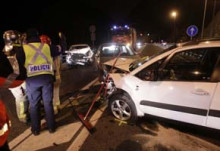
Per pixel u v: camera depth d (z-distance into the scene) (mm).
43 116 4344
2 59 1747
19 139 3406
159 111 3268
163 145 3053
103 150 2986
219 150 2902
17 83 1823
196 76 2949
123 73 3926
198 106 2857
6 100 5520
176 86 3037
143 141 3174
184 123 3076
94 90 6176
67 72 10273
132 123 3752
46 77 3348
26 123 3998
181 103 3004
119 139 3260
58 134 3514
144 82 3393
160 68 3209
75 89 6465
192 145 3035
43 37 3732
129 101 3658
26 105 3967
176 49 3148
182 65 3291
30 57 3205
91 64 11977
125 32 17453
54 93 4348
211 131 2863
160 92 3193
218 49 2850
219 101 2686
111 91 4227
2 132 1753
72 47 13539
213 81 2771
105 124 3803
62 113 4438
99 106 4762
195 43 3127
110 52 7938
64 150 3037
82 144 3164
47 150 3059
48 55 3414
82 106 4820
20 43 3572
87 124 3717
